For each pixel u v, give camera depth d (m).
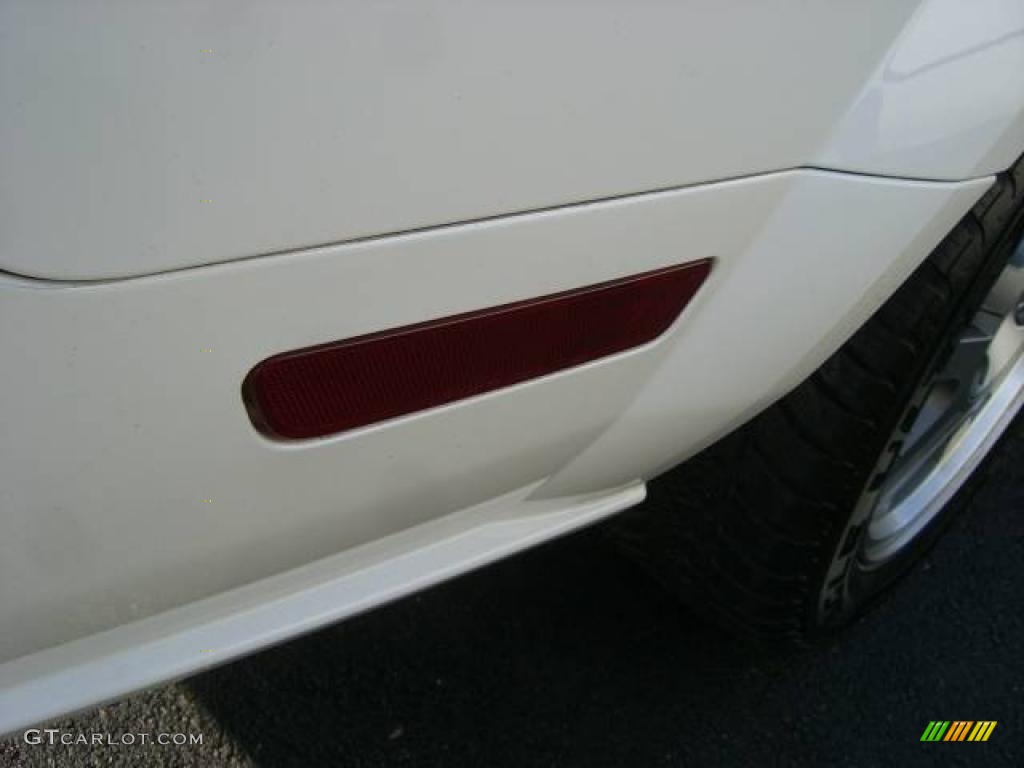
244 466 0.81
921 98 0.99
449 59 0.70
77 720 1.57
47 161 0.61
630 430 1.07
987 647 1.83
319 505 0.89
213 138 0.65
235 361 0.75
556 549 1.87
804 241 1.01
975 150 1.07
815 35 0.87
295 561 0.94
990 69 1.03
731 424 1.20
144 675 0.91
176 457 0.77
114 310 0.68
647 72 0.79
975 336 1.65
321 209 0.71
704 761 1.60
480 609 1.77
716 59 0.82
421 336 0.82
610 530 1.53
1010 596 1.92
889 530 1.71
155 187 0.65
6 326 0.65
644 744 1.61
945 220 1.12
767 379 1.14
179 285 0.69
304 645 1.70
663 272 0.93
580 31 0.74
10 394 0.68
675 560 1.52
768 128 0.90
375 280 0.77
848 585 1.60
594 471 1.11
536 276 0.85
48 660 0.87
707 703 1.67
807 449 1.31
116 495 0.77
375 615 1.75
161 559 0.83
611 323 0.94
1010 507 2.09
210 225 0.68
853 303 1.12
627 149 0.82
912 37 0.97
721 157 0.89
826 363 1.28
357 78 0.67
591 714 1.64
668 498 1.42
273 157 0.67
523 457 1.01
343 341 0.79
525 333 0.89
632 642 1.74
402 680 1.66
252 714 1.60
